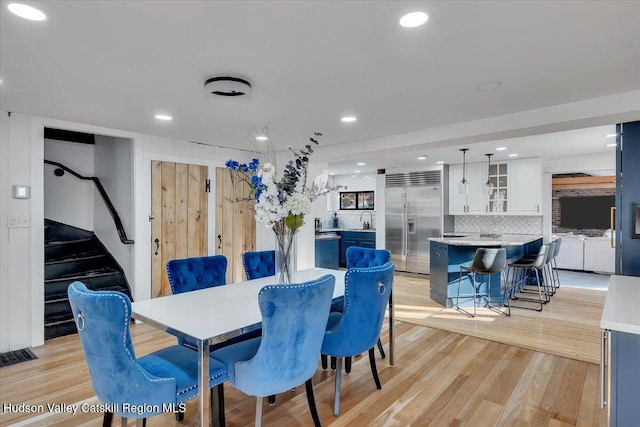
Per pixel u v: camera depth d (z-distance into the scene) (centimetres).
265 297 173
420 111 309
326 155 476
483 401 247
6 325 323
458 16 160
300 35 178
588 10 155
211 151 479
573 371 293
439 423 222
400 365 307
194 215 460
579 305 502
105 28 170
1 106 302
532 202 611
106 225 473
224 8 154
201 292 253
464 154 568
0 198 319
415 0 148
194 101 284
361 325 236
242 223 515
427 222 704
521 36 179
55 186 478
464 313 464
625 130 297
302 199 229
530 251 618
